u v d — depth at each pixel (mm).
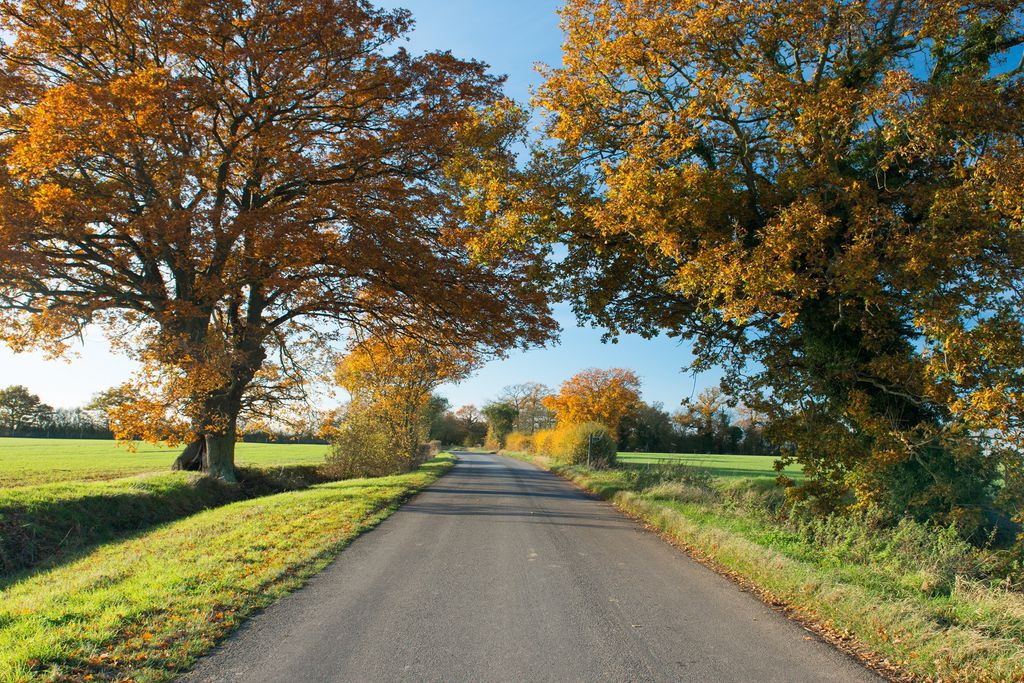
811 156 12117
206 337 18828
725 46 12781
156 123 16391
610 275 16688
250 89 19469
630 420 76000
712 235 12234
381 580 7555
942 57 12039
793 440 13109
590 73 14492
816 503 12133
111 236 18062
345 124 20719
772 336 15727
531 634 5559
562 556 9305
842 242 11758
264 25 18531
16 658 4512
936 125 10016
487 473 32531
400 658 4918
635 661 4938
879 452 11234
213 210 17219
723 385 15203
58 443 63219
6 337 18328
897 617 5684
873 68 12211
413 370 31453
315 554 8859
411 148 20203
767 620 6164
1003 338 9445
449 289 21172
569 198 14906
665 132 13805
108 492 15000
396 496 17109
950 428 10578
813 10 11516
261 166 18984
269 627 5680
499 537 10945
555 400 70562
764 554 8250
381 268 19812
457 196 19719
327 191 18484
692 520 11867
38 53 18859
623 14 13570
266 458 50344
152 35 18141
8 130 17641
